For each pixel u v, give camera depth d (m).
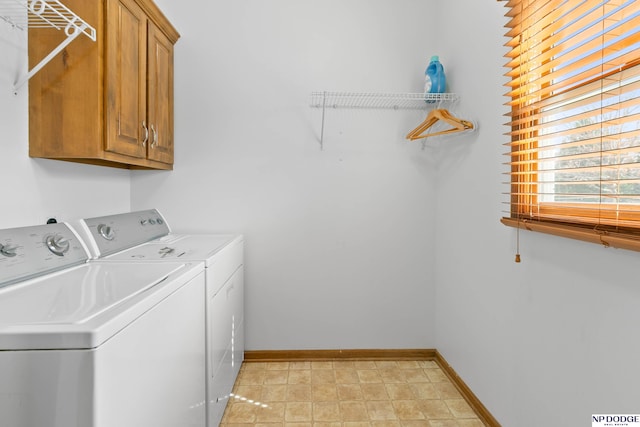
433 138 2.48
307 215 2.46
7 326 0.76
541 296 1.38
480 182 1.87
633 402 0.98
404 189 2.49
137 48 1.77
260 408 1.90
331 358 2.50
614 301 1.04
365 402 1.96
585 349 1.15
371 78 2.44
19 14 1.38
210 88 2.39
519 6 1.40
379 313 2.51
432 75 2.21
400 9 2.44
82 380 0.75
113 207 2.17
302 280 2.48
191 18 2.37
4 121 1.36
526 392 1.47
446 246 2.32
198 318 1.43
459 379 2.11
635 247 0.90
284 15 2.40
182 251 1.70
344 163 2.46
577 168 1.12
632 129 1.05
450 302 2.26
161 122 2.10
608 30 1.01
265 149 2.42
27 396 0.75
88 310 0.86
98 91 1.47
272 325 2.48
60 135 1.48
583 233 1.08
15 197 1.41
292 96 2.42
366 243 2.50
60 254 1.34
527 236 1.46
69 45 1.46
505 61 1.63
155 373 1.03
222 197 2.42
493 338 1.74
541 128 1.35
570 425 1.22
